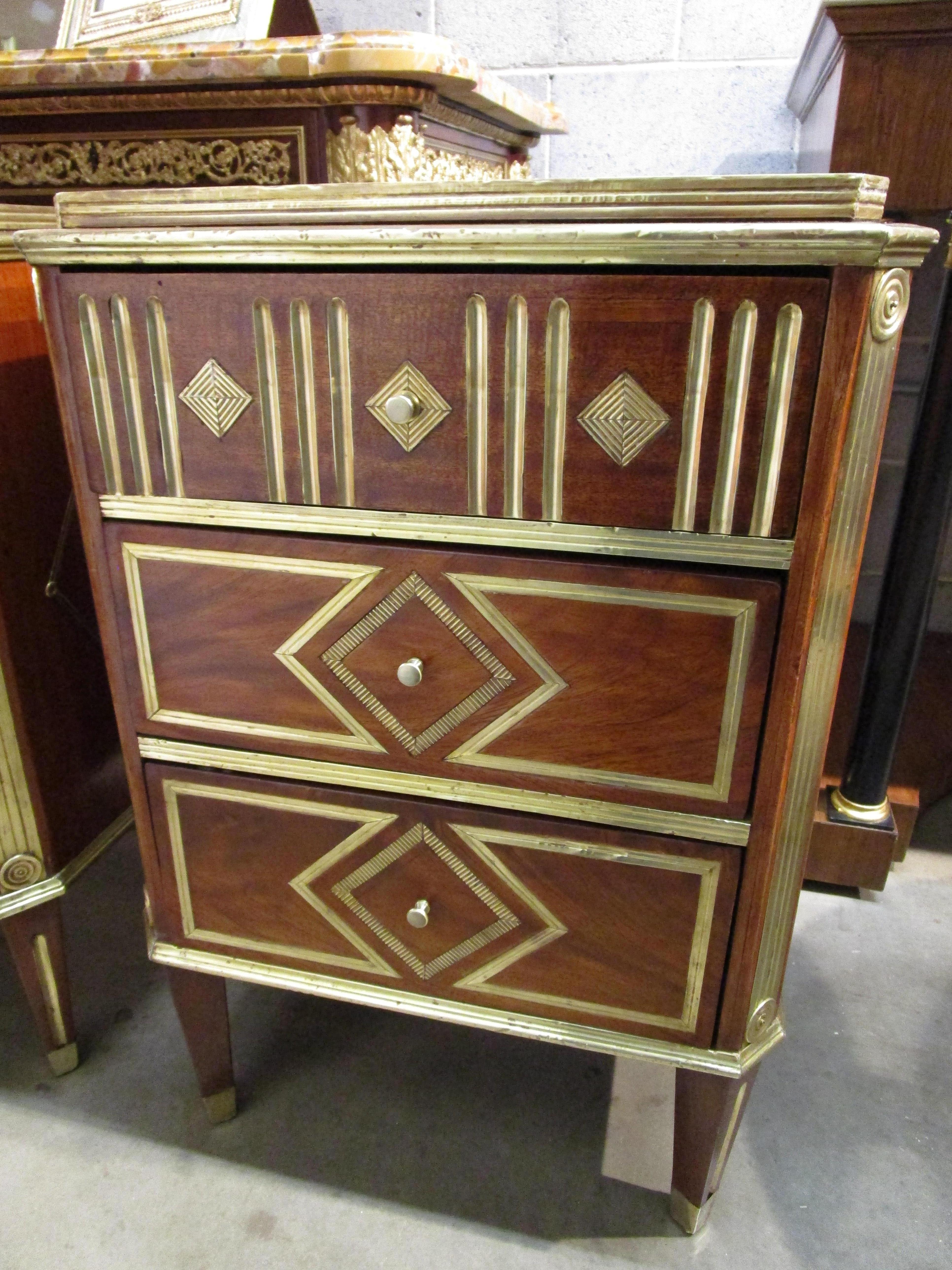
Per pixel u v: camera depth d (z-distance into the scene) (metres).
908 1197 0.82
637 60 1.17
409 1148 0.87
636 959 0.67
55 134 0.77
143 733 0.72
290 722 0.68
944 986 1.06
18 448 0.79
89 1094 0.92
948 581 1.32
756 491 0.53
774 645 0.56
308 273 0.55
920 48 0.81
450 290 0.53
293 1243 0.78
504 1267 0.76
